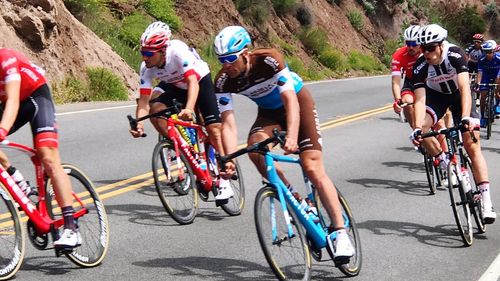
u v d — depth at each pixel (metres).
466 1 70.56
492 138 18.20
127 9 29.98
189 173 8.91
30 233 6.78
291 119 6.43
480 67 17.91
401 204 10.43
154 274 6.87
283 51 39.22
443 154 10.97
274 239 6.23
